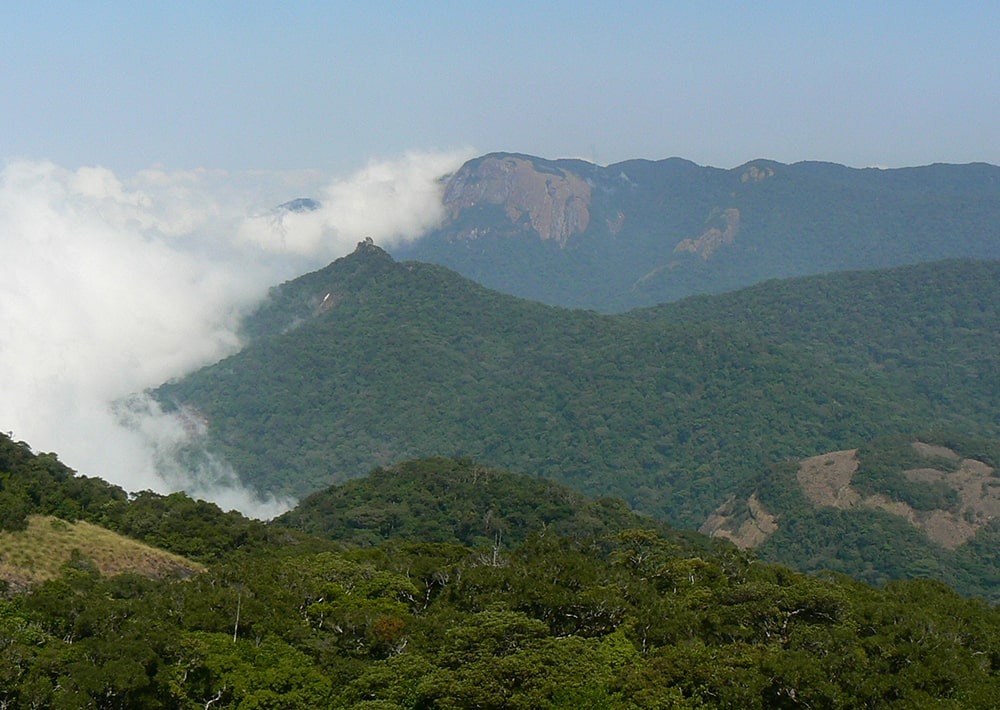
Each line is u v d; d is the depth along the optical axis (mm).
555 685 61875
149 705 61062
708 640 70812
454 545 109000
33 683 58625
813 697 61031
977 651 67125
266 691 63688
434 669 64750
